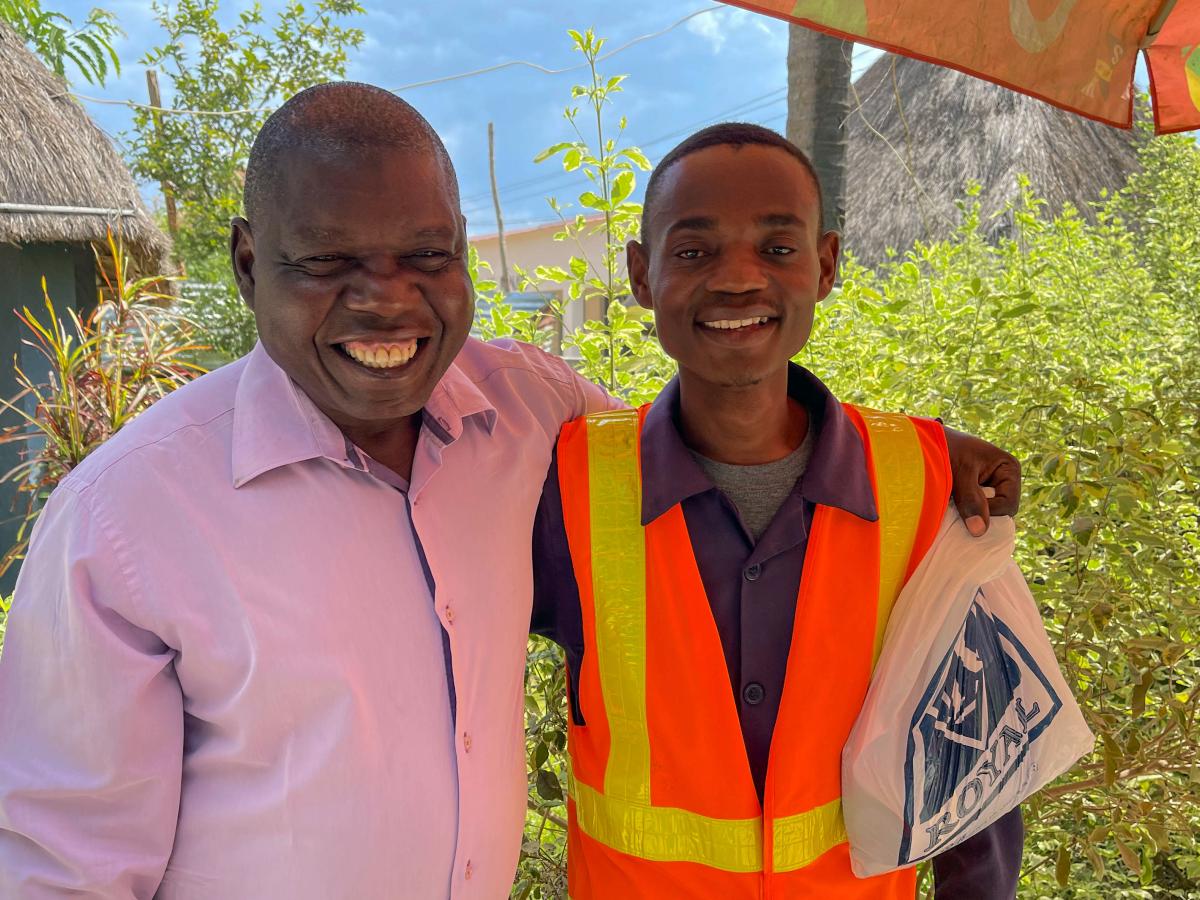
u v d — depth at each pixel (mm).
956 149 7352
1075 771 2164
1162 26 1975
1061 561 2334
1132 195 6223
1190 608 1977
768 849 1366
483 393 1425
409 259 1078
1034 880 2539
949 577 1394
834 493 1377
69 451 3609
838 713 1395
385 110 1067
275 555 1109
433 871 1182
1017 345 2824
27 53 5699
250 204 1079
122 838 1109
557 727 2002
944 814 1381
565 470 1439
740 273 1301
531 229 14992
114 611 1061
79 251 5875
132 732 1077
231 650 1088
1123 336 3543
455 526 1249
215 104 9773
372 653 1141
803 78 3428
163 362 3869
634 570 1395
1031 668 1438
